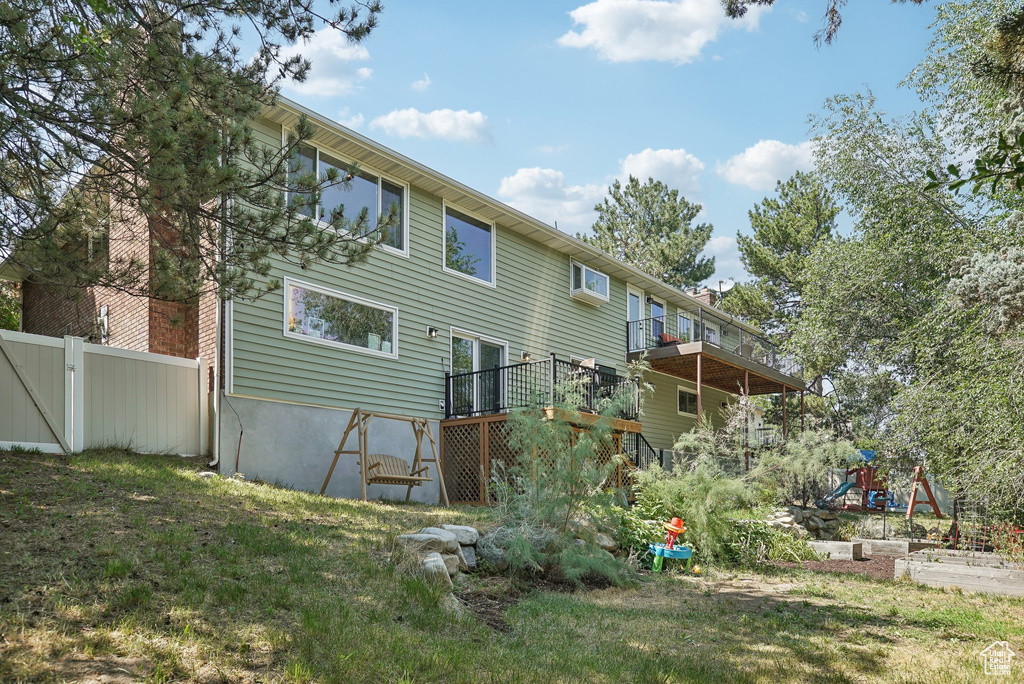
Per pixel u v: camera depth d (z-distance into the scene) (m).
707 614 7.27
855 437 20.02
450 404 14.24
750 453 16.80
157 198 6.67
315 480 11.72
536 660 5.13
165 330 11.76
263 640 4.52
